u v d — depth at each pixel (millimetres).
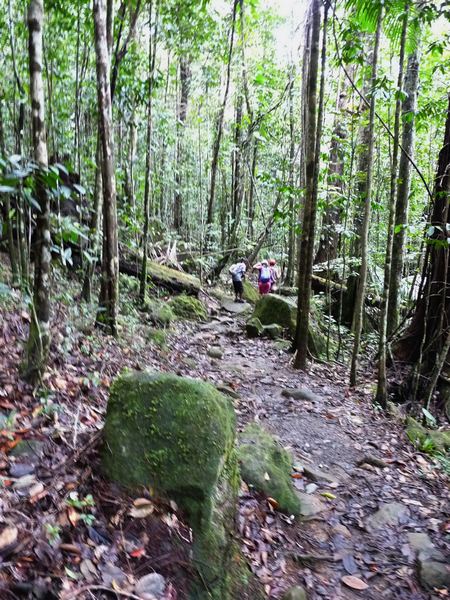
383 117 10648
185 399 2947
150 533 2545
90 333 5559
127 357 5488
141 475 2752
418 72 7852
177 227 16000
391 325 8016
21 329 4617
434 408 6152
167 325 8156
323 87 6480
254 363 7289
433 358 6438
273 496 3533
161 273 10031
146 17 8812
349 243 11438
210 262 14023
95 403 3941
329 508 3756
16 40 6750
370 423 5504
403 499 4066
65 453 2986
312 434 5016
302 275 7027
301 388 6234
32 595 2025
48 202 3414
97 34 5270
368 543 3443
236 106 14344
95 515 2555
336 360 8086
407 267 11273
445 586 3070
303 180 10906
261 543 3055
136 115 10109
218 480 2855
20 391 3504
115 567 2312
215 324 9398
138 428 2865
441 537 3604
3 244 6395
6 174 2820
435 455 4922
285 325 9055
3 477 2623
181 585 2404
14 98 6258
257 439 4133
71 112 8156
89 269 6348
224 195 15805
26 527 2328
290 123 12781
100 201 6426
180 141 14562
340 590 2951
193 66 14977
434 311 6516
